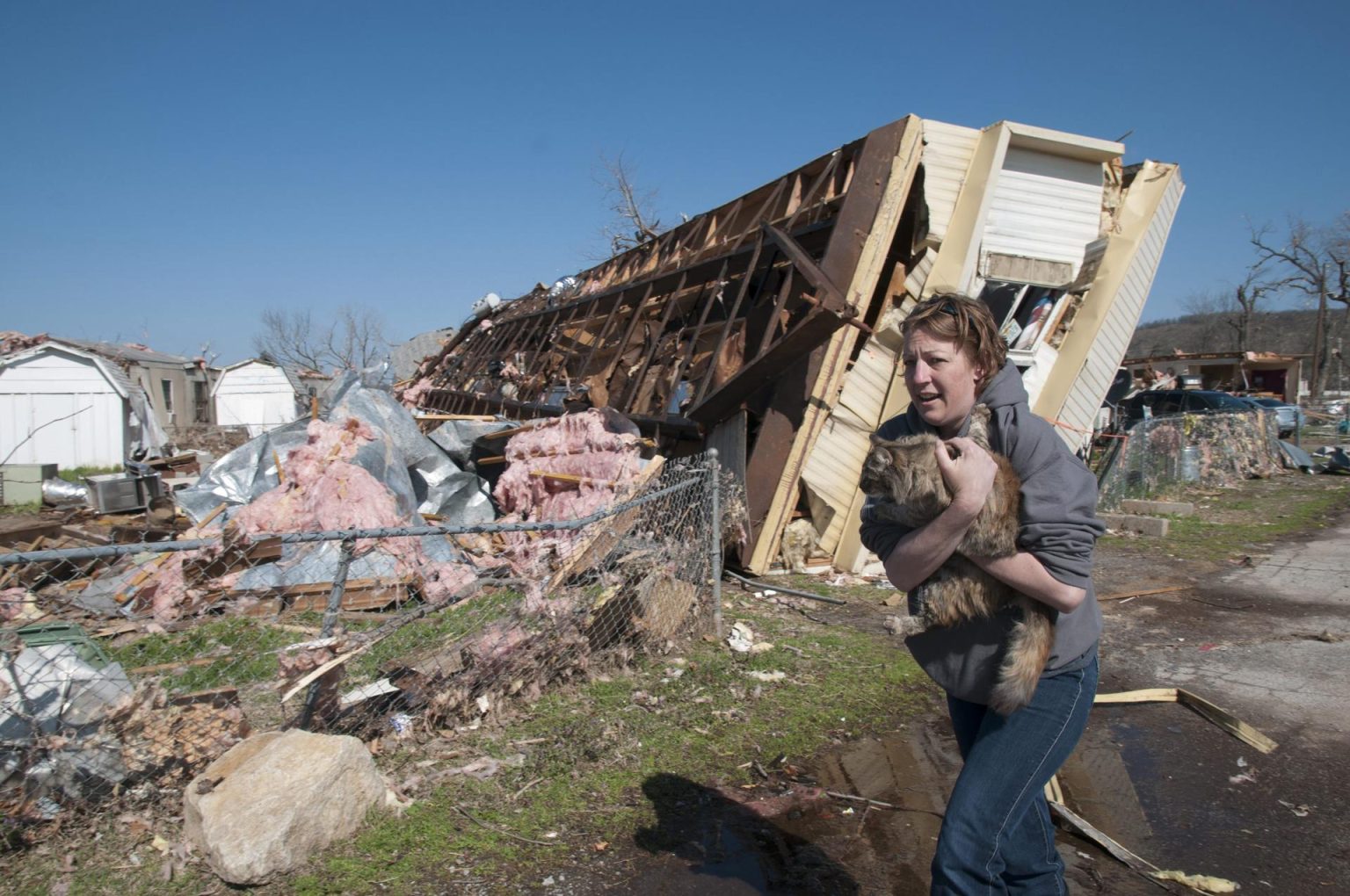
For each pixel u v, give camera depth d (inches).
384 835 140.8
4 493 558.9
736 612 282.2
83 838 135.9
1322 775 171.8
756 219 443.2
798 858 141.6
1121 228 388.2
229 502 346.0
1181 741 190.9
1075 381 387.9
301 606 262.7
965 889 87.9
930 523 88.5
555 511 314.5
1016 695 89.5
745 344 362.3
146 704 145.5
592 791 160.1
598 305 589.6
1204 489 609.0
